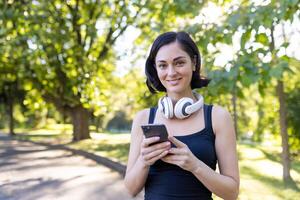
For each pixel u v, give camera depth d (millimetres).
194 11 5289
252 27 4469
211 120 2229
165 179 2160
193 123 2232
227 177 2125
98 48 22797
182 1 5422
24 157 16156
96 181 10008
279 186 7820
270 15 4367
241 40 4555
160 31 6699
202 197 2148
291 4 4152
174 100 2340
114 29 20781
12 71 21797
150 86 2602
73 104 23594
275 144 18109
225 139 2209
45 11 16641
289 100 12195
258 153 14359
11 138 30688
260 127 15398
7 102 36250
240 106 20859
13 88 32031
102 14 21750
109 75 23500
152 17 9219
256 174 9328
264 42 4539
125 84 24031
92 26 20281
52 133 39750
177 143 2047
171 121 2273
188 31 5184
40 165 13430
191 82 2438
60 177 10773
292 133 12336
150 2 8945
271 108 14188
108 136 30234
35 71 20781
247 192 7141
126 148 16844
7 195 8523
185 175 2141
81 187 9266
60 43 17922
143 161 2080
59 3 18844
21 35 16766
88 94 21688
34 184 9766
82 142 21797
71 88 22578
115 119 55000
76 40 21234
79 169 12328
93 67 20656
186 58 2270
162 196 2150
